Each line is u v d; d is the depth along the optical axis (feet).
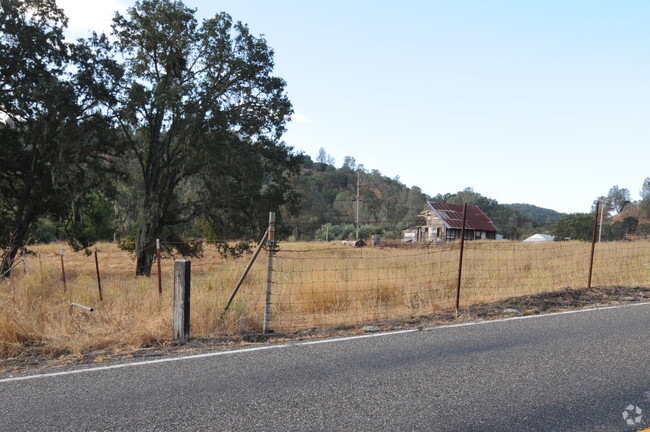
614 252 57.98
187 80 79.15
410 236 209.87
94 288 39.11
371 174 633.20
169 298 27.30
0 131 70.44
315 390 13.50
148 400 12.81
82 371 15.43
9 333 19.75
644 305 26.71
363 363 16.12
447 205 199.41
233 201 80.64
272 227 23.02
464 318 24.04
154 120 79.92
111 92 73.46
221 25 78.18
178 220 82.94
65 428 11.10
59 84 63.77
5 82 66.33
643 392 13.20
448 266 50.47
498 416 11.64
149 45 77.30
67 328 21.79
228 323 23.32
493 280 40.50
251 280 41.81
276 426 11.12
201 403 12.57
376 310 27.94
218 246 83.46
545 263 52.03
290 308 29.55
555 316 23.89
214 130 71.92
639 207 437.17
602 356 16.71
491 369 15.35
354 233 215.31
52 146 71.10
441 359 16.55
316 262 61.62
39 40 66.59
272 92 81.87
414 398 12.85
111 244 168.04
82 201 78.74
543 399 12.73
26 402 12.73
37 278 43.96
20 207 73.00
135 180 102.78
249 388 13.69
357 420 11.43
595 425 11.10
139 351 18.35
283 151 85.05
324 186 545.85
